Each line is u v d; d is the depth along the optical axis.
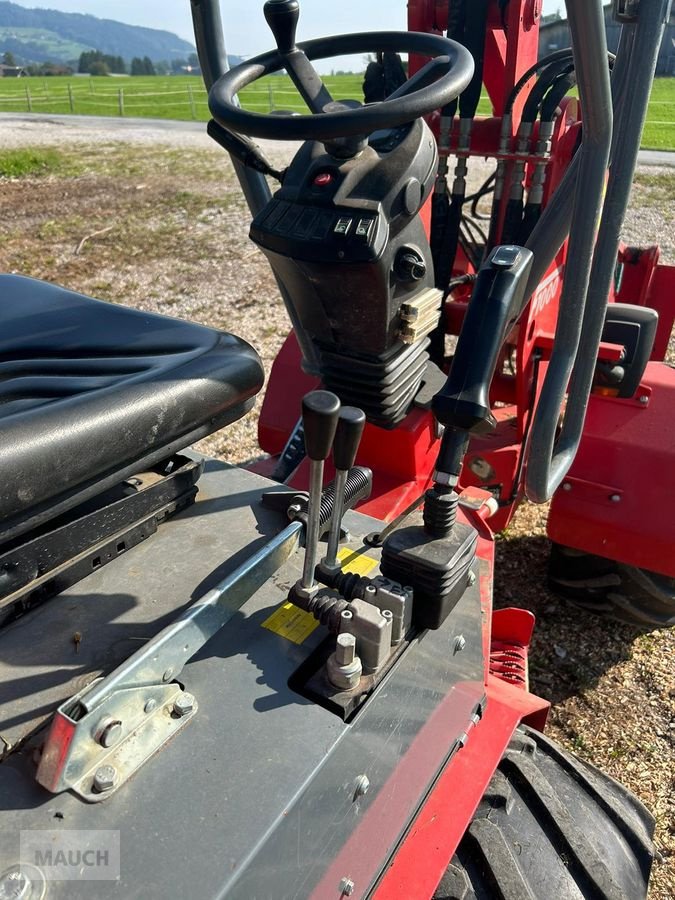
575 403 1.73
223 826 0.79
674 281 3.29
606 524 2.16
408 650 1.06
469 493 1.90
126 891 0.74
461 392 1.09
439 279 2.27
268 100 19.73
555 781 1.37
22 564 1.01
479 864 1.16
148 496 1.18
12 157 11.75
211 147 13.50
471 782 1.22
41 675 0.94
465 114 2.06
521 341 2.27
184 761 0.86
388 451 1.99
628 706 2.36
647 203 8.73
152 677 0.89
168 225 8.20
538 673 2.47
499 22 2.05
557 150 2.12
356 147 1.31
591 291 1.60
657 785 2.10
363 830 1.00
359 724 0.94
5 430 0.94
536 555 2.99
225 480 1.35
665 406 2.19
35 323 1.40
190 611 0.95
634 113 1.46
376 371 1.53
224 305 5.84
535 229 1.67
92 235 7.83
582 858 1.21
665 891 1.84
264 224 1.37
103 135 15.43
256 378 1.27
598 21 1.21
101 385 1.15
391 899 1.03
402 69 2.18
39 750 0.84
